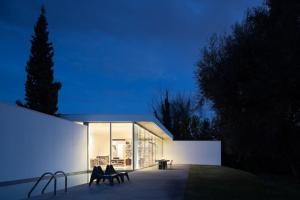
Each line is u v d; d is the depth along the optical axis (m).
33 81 27.41
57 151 17.89
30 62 27.58
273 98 11.80
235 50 12.82
